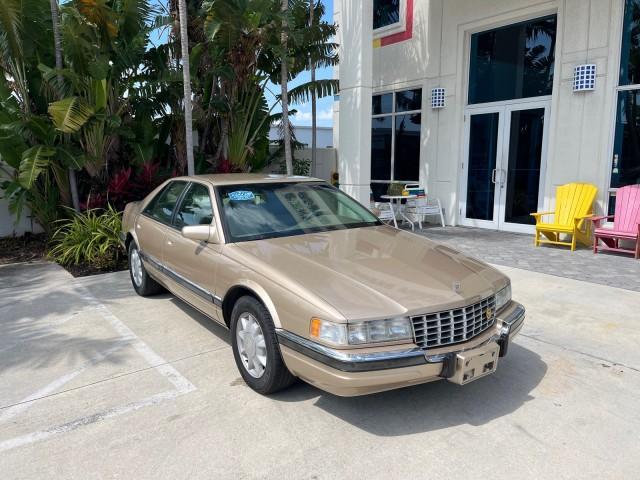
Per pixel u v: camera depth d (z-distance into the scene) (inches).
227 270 148.1
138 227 223.9
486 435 120.4
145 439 119.9
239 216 167.3
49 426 126.3
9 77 358.0
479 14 401.4
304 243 155.4
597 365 157.2
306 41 398.6
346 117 386.3
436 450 114.6
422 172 463.5
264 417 128.6
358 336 112.7
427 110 450.9
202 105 403.2
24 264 313.9
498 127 402.9
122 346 176.6
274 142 507.5
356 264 137.4
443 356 117.3
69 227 349.4
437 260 145.9
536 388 143.2
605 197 334.3
